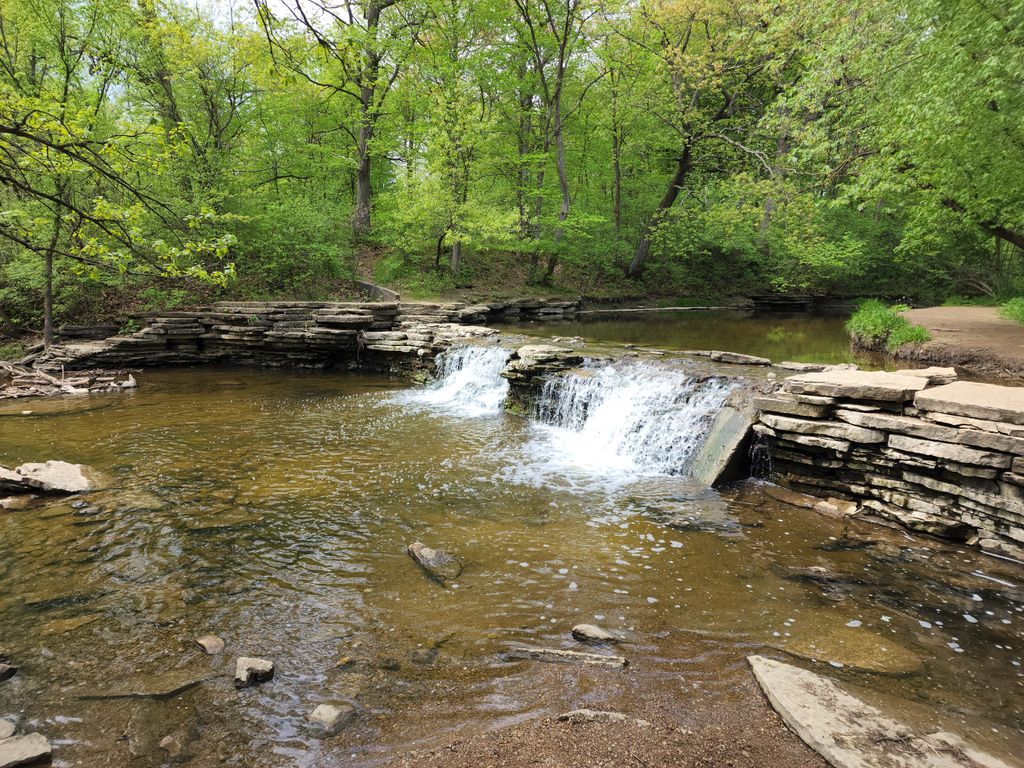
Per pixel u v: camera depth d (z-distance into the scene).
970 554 5.28
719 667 3.67
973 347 10.67
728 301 29.11
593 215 25.83
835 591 4.69
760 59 22.67
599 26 24.67
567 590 4.70
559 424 10.52
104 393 12.67
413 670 3.64
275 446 8.80
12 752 2.84
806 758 2.82
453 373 13.35
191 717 3.20
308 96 22.34
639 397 9.33
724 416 7.88
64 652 3.80
